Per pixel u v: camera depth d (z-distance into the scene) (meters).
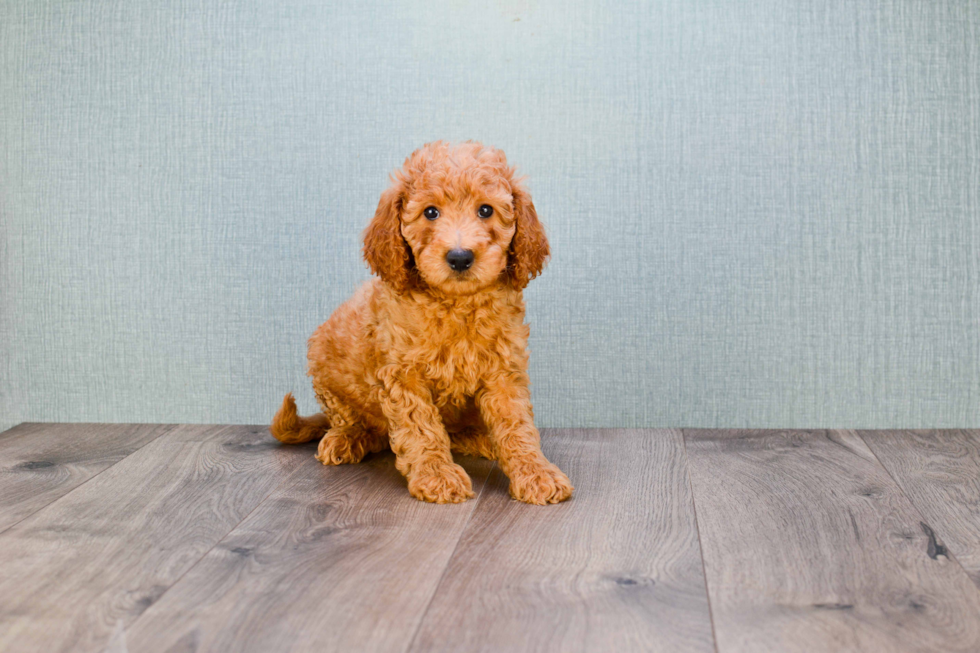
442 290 1.95
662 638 1.28
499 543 1.68
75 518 1.84
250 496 1.99
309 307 2.70
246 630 1.32
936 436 2.52
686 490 2.01
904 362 2.61
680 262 2.61
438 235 1.90
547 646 1.26
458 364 2.04
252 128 2.65
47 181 2.72
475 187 1.94
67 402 2.79
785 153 2.56
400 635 1.30
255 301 2.71
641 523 1.78
